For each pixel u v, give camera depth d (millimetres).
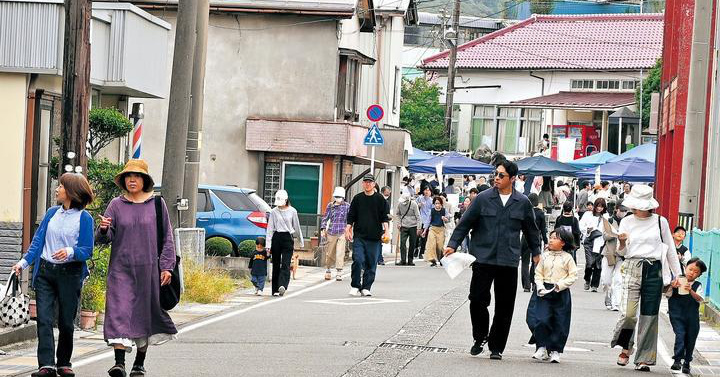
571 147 90750
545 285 24672
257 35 64125
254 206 50156
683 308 24297
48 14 34688
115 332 20188
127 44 39531
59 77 36906
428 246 58688
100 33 38719
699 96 40438
